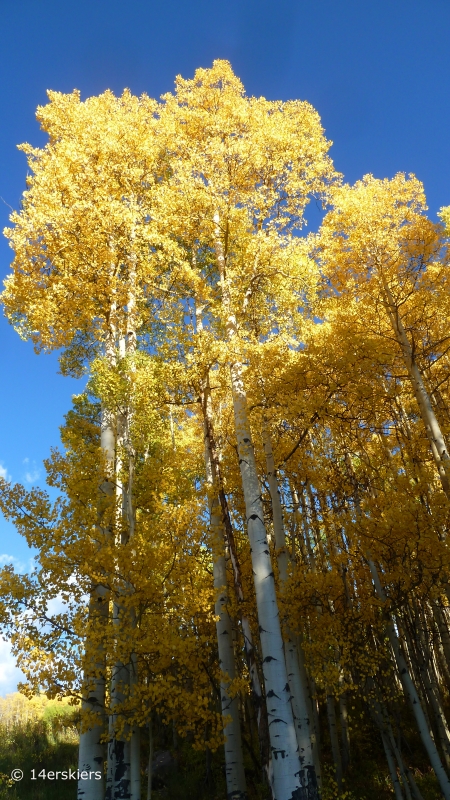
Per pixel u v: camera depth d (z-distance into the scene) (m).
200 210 9.62
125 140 10.92
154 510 7.31
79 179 9.37
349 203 9.41
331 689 7.88
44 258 9.12
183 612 6.39
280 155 9.77
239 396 8.16
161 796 10.78
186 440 13.49
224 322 8.56
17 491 6.18
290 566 8.84
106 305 9.30
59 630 5.55
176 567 6.64
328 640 7.75
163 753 14.07
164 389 8.52
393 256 9.45
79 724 5.79
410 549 7.61
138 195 11.04
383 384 9.85
